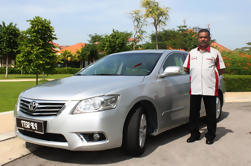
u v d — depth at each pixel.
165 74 3.99
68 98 3.14
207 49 4.00
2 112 6.67
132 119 3.39
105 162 3.37
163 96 3.95
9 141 4.25
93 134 3.11
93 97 3.12
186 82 4.58
